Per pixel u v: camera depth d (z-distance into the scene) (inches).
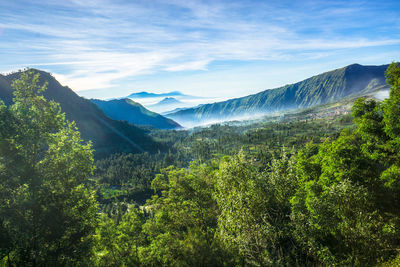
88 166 870.4
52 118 800.3
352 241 489.4
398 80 874.1
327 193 568.4
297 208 631.2
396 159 830.5
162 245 679.7
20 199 699.4
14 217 681.0
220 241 526.9
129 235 1437.0
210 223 1112.2
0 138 683.4
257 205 605.9
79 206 803.4
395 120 767.7
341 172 725.3
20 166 712.4
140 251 859.4
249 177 649.6
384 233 478.9
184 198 1318.9
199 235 493.4
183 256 456.4
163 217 1256.2
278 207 687.7
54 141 831.1
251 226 560.1
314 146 1067.3
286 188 753.0
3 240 623.5
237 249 535.8
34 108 800.3
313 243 544.7
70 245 761.0
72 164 832.9
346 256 490.0
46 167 795.4
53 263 705.0
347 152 748.6
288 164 816.3
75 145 875.4
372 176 728.3
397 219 531.8
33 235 697.6
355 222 503.8
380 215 538.6
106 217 1240.8
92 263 784.9
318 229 544.7
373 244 467.5
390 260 443.8
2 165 693.9
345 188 533.6
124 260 826.2
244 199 580.4
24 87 781.9
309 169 954.1
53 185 793.6
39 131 788.0
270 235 583.8
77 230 781.9
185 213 1213.1
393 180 690.8
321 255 521.7
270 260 542.3
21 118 773.3
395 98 790.5
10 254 658.2
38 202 711.7
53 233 708.0
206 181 1208.2
